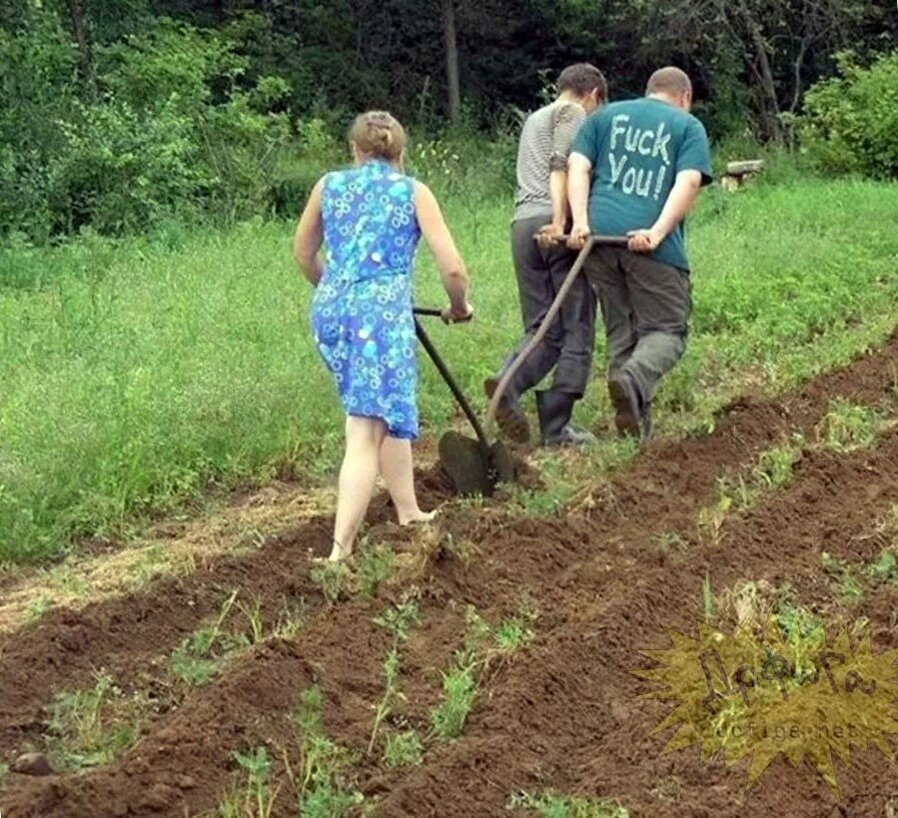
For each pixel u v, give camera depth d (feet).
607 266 27.45
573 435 28.63
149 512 25.21
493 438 26.40
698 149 27.02
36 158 62.23
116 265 50.11
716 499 24.59
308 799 15.25
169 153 64.44
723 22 100.68
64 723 17.12
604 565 21.44
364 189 22.00
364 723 16.99
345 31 101.55
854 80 89.66
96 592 21.57
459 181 77.82
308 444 27.99
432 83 103.81
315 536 23.13
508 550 21.70
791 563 21.74
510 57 107.24
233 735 16.47
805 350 35.73
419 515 23.41
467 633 19.13
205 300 38.96
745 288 40.42
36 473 24.98
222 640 19.24
